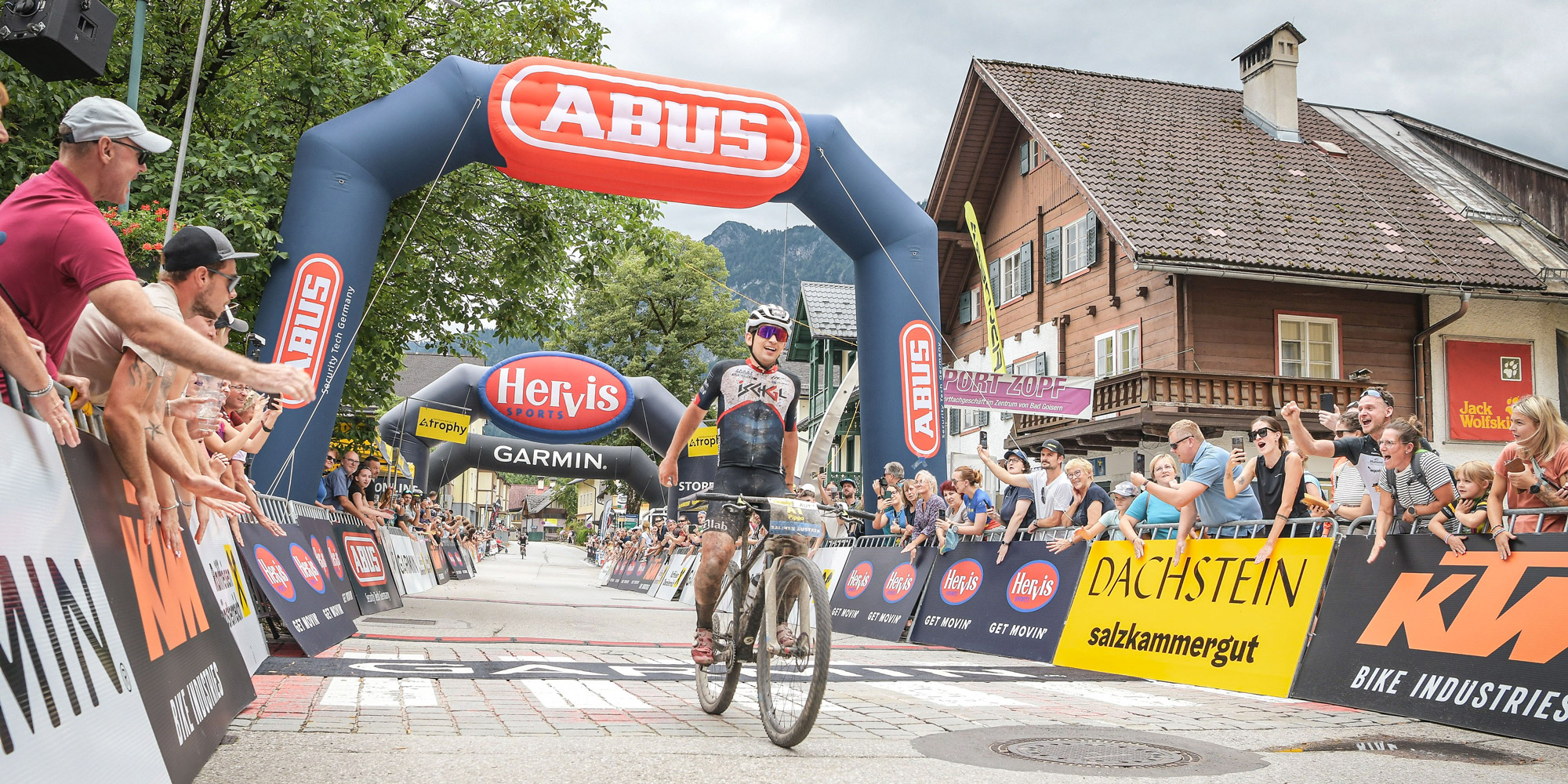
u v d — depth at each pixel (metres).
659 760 3.56
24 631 1.95
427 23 15.06
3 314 2.16
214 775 3.05
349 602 9.30
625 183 11.27
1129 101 24.41
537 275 15.47
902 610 10.10
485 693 5.05
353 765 3.27
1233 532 6.63
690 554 17.47
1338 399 19.11
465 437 19.34
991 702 5.40
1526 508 5.35
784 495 4.60
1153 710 5.23
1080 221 22.55
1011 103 23.39
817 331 35.09
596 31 16.30
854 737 4.19
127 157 3.06
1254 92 24.42
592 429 19.39
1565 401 20.27
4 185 10.01
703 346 44.38
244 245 10.41
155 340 2.67
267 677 5.29
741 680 6.06
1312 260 19.20
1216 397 18.56
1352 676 5.41
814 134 11.98
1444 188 23.09
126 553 2.80
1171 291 19.45
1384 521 5.59
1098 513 8.21
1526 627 4.64
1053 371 23.59
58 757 1.94
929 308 12.54
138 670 2.61
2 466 2.05
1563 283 19.86
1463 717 4.70
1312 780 3.50
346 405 15.12
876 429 12.59
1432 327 19.64
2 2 5.67
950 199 26.98
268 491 9.64
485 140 10.90
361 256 10.38
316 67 11.95
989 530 9.26
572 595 17.88
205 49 12.59
